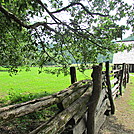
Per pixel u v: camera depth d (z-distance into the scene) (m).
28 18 3.66
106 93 5.04
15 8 3.38
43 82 12.73
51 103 2.09
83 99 3.06
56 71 4.43
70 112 2.42
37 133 1.71
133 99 7.61
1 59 4.67
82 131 2.95
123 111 5.77
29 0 2.47
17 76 16.88
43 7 2.93
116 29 3.32
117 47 4.17
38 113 4.77
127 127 4.29
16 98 6.30
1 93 8.25
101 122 4.29
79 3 3.17
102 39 3.68
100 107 4.25
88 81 4.14
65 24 3.18
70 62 4.27
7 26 3.79
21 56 4.77
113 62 30.62
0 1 2.54
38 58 4.34
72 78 3.83
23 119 4.32
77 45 4.04
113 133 3.90
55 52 4.02
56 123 2.02
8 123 4.02
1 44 4.43
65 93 2.54
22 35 3.89
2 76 16.66
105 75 5.28
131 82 14.27
